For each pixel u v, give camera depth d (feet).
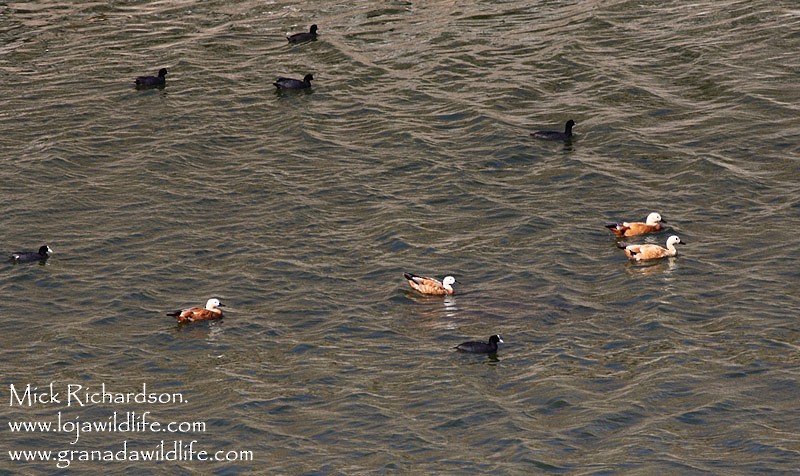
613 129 191.21
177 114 200.64
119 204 172.24
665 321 139.54
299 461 116.67
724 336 136.15
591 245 158.61
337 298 147.54
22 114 200.23
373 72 216.33
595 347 135.13
